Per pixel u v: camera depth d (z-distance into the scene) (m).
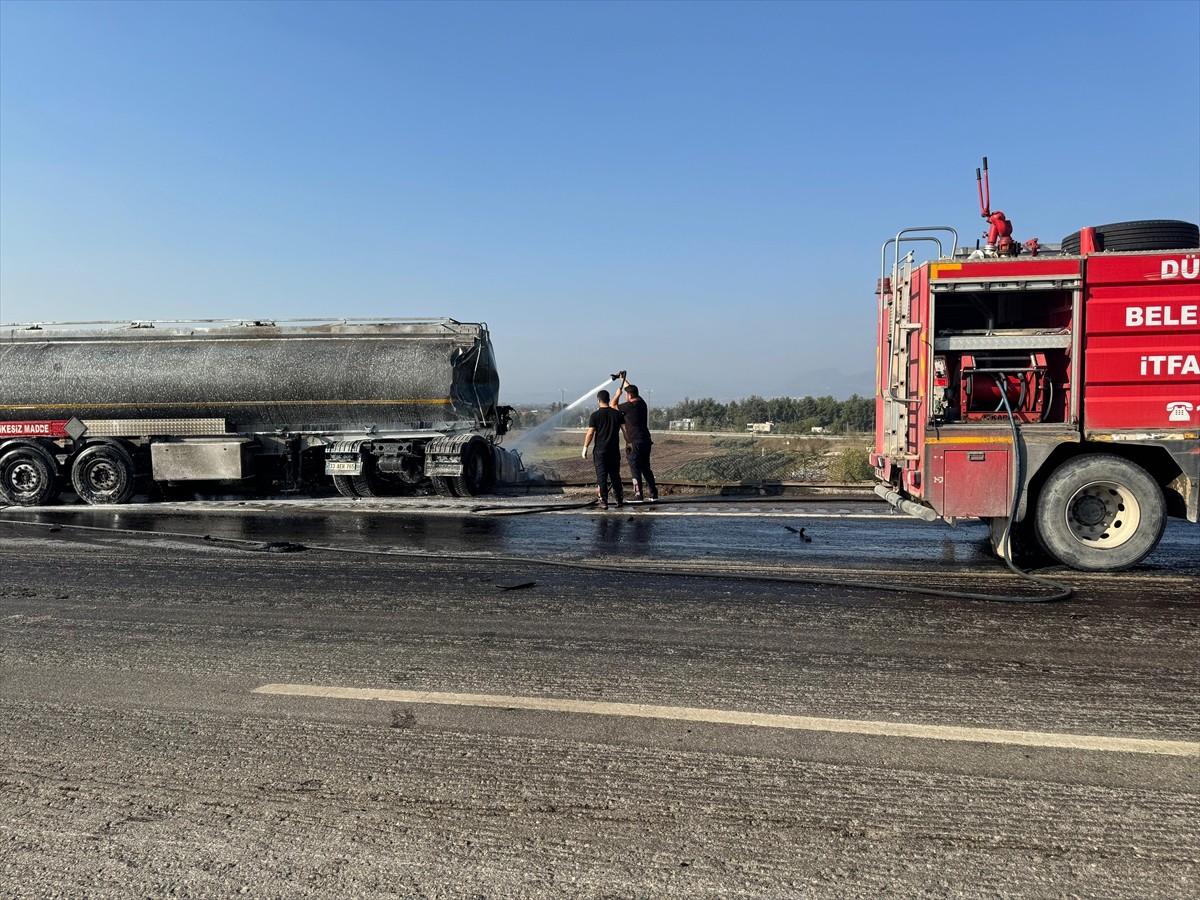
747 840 2.93
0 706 4.32
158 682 4.66
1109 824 3.00
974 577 7.08
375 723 4.03
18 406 14.09
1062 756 3.55
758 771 3.46
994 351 7.53
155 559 8.46
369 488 14.27
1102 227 7.48
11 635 5.66
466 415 14.29
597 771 3.48
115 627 5.83
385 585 7.06
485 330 14.78
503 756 3.64
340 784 3.39
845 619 5.76
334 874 2.75
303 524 10.97
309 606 6.36
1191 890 2.61
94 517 12.20
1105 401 7.19
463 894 2.63
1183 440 7.12
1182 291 7.07
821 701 4.22
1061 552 7.27
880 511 11.36
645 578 7.18
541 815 3.12
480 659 4.98
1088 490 7.27
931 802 3.18
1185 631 5.39
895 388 8.39
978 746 3.66
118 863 2.84
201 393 14.10
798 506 12.02
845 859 2.80
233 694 4.45
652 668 4.78
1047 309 7.97
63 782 3.45
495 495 14.41
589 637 5.41
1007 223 8.13
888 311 9.09
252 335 14.48
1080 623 5.59
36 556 8.76
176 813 3.18
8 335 14.73
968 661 4.82
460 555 8.42
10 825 3.11
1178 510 7.52
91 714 4.20
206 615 6.14
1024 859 2.79
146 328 14.69
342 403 14.12
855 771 3.44
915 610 5.99
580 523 10.66
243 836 3.00
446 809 3.18
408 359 14.02
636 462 12.75
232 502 13.98
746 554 8.27
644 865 2.78
